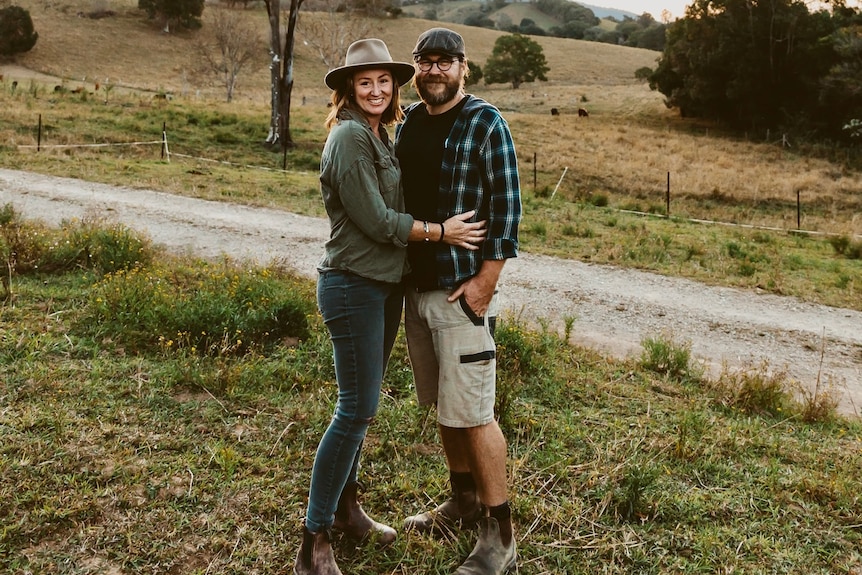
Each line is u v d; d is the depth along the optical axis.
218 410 4.02
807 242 14.88
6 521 2.87
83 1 86.62
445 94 2.71
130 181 15.51
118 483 3.21
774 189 24.95
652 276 10.63
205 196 14.55
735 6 40.47
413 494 3.37
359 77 2.62
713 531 3.17
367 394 2.64
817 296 9.98
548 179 23.89
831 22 39.34
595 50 96.50
